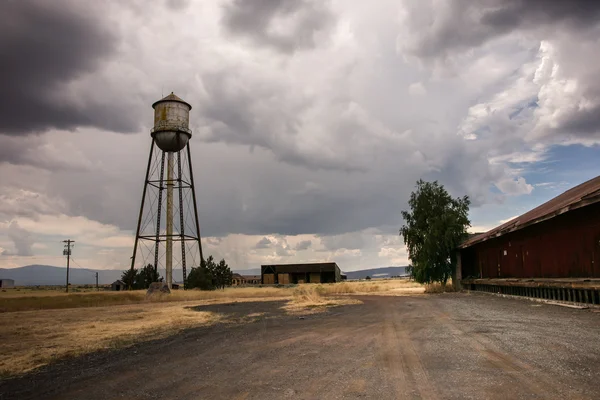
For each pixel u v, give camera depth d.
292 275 100.75
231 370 7.88
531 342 8.96
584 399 5.16
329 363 7.96
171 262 55.94
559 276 20.52
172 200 56.59
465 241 38.31
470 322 13.02
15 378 8.60
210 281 63.25
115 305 33.97
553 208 18.42
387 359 8.00
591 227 17.73
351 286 51.09
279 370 7.61
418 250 40.31
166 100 56.47
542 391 5.53
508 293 26.67
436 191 40.88
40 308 32.16
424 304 22.34
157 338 13.54
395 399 5.52
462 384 6.01
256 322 16.84
